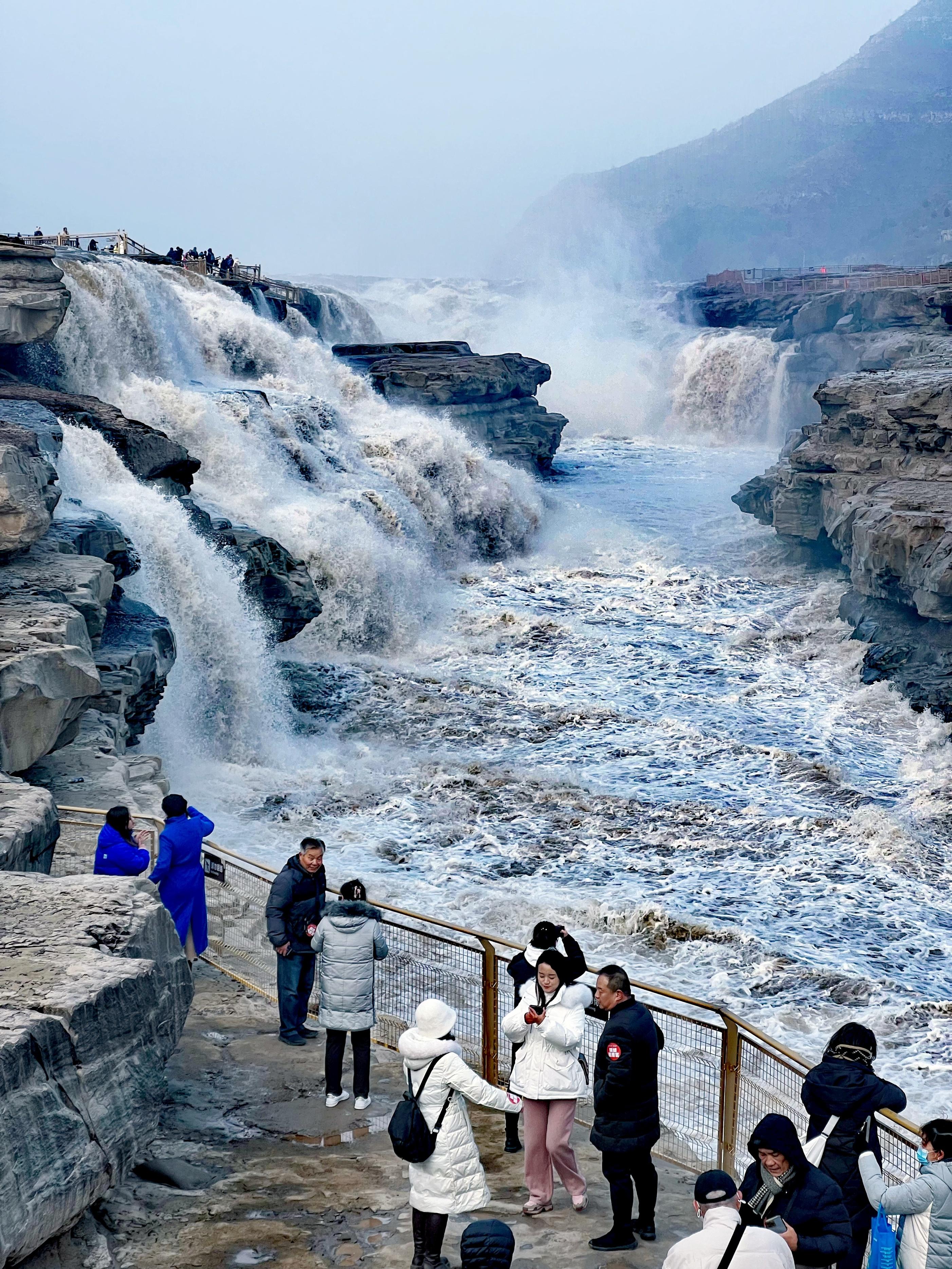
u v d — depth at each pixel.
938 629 35.38
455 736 30.80
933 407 39.84
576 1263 7.43
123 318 42.56
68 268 40.69
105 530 23.81
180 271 54.28
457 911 20.56
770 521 51.66
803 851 24.12
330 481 43.09
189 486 33.44
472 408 60.91
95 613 19.30
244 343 51.72
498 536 49.88
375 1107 9.66
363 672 35.53
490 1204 8.41
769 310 101.88
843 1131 6.59
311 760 28.75
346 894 9.60
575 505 57.72
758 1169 5.67
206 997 12.14
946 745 30.64
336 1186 8.12
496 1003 10.59
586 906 20.69
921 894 22.39
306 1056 10.68
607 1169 7.60
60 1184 6.22
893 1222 6.22
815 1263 5.51
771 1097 8.71
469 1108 10.33
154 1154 8.50
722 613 42.25
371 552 38.72
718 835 24.72
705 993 18.33
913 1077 16.08
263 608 32.59
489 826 24.98
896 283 94.75
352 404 55.19
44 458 21.55
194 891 11.60
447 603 42.91
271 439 41.34
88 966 7.06
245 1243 7.21
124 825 11.05
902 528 35.19
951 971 19.45
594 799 26.45
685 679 35.94
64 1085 6.41
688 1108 9.68
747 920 20.88
